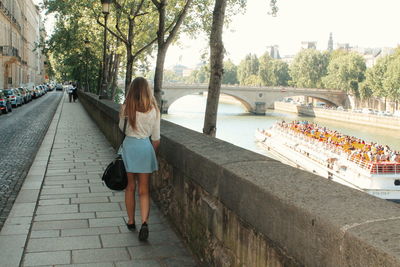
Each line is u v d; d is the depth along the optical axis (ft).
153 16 93.81
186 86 362.94
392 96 330.54
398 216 7.37
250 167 12.17
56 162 38.47
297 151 162.30
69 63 202.80
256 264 10.52
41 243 17.72
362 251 6.33
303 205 8.23
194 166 15.74
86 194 26.30
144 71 144.25
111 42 133.18
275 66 572.51
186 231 17.24
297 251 8.23
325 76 468.75
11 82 219.61
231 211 12.23
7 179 32.35
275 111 474.49
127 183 18.24
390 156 118.21
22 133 67.72
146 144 17.83
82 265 15.52
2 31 198.49
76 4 107.34
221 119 344.49
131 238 18.30
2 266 15.21
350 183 121.39
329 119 375.25
